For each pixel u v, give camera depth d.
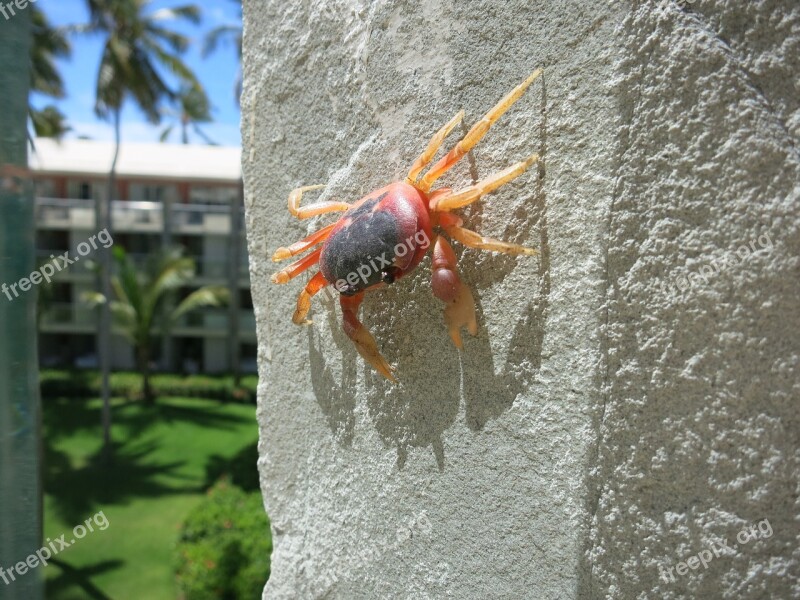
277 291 0.44
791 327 0.24
